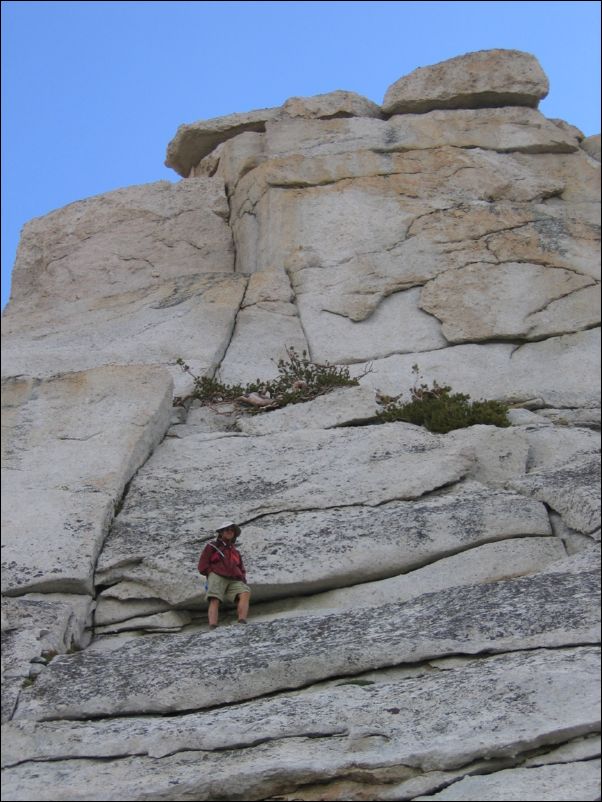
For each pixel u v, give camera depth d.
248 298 20.28
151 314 19.83
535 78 23.20
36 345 19.44
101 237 22.70
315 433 15.88
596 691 10.06
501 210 21.44
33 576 13.35
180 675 11.40
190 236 22.73
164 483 15.09
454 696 10.41
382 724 10.25
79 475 14.84
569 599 11.53
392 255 20.83
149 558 13.52
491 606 11.68
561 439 16.14
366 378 18.91
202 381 17.77
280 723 10.42
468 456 14.84
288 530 13.77
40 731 10.83
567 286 20.36
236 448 15.77
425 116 22.83
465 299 20.11
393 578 13.14
